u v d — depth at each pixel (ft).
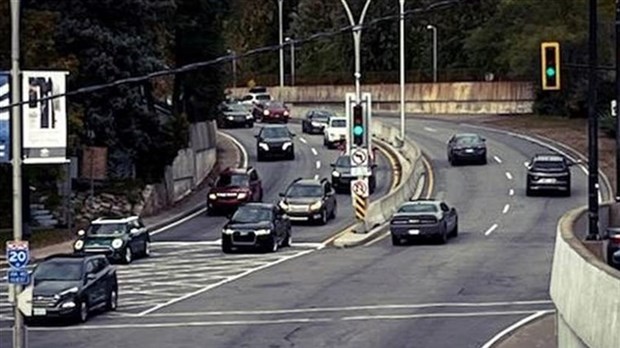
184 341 137.59
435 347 130.72
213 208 280.72
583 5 429.79
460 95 510.58
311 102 581.94
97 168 260.42
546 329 139.23
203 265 206.39
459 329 140.87
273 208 227.40
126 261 210.59
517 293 166.09
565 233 113.50
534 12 442.09
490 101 499.92
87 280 156.46
